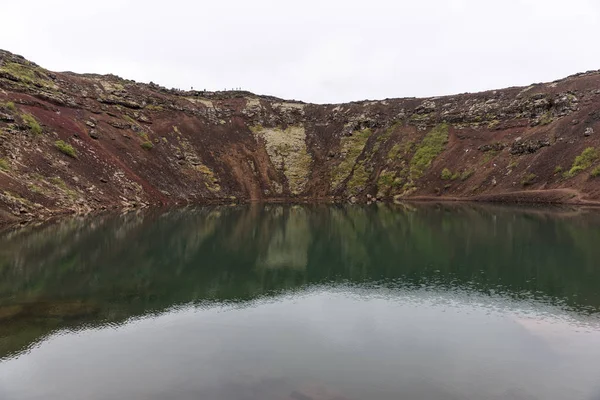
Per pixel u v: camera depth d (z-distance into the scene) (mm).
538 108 123562
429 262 43219
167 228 66688
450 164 127688
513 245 50344
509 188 105812
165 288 33750
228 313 27312
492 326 24469
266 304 29453
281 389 16984
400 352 20891
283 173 148250
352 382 17672
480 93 149125
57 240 52562
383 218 81938
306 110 177750
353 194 135500
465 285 33812
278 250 51906
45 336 23000
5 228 57688
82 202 80438
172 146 130875
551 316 26109
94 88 130000
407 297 30797
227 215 88688
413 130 147875
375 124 160500
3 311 27297
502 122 130000
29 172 75625
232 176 137750
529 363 19516
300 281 36219
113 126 117562
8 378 18109
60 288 33156
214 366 19172
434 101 157750
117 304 29156
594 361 19688
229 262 44688
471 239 55312
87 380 17812
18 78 101375
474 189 113750
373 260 45094
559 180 96938
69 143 94312
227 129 156875
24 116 88125
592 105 107438
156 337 22891
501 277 36156
